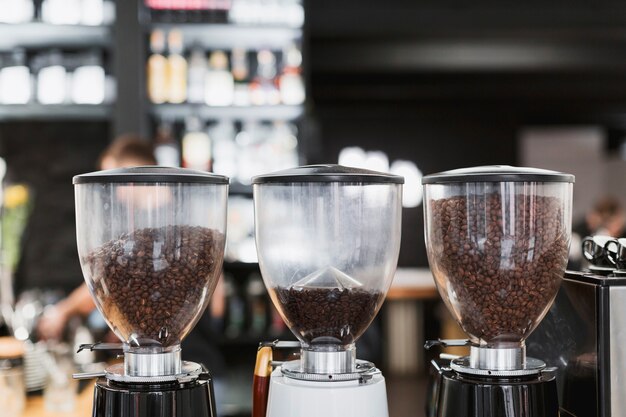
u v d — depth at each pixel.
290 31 3.37
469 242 0.84
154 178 0.82
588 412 0.92
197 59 3.44
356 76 4.70
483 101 5.18
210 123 3.62
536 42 4.57
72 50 3.53
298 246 0.86
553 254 0.85
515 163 6.02
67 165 3.74
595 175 6.71
